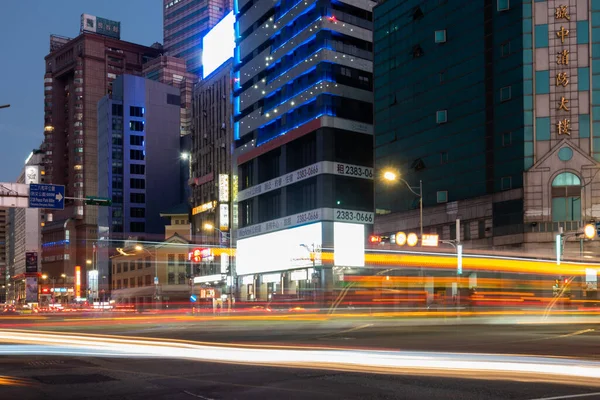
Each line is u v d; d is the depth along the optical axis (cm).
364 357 1575
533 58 5616
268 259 8656
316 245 7525
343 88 7856
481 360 1481
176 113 17838
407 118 6969
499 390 1065
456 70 6378
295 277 8044
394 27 7244
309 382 1191
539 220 5450
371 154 8012
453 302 6103
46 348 2044
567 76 5516
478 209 5997
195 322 4294
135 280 13250
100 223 17000
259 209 9050
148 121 17338
